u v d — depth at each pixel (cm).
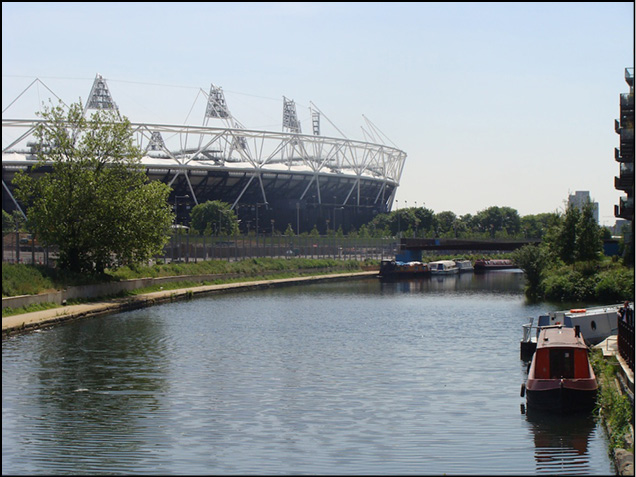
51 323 5228
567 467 2320
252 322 5862
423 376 3678
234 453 2484
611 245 11950
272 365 3975
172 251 9638
